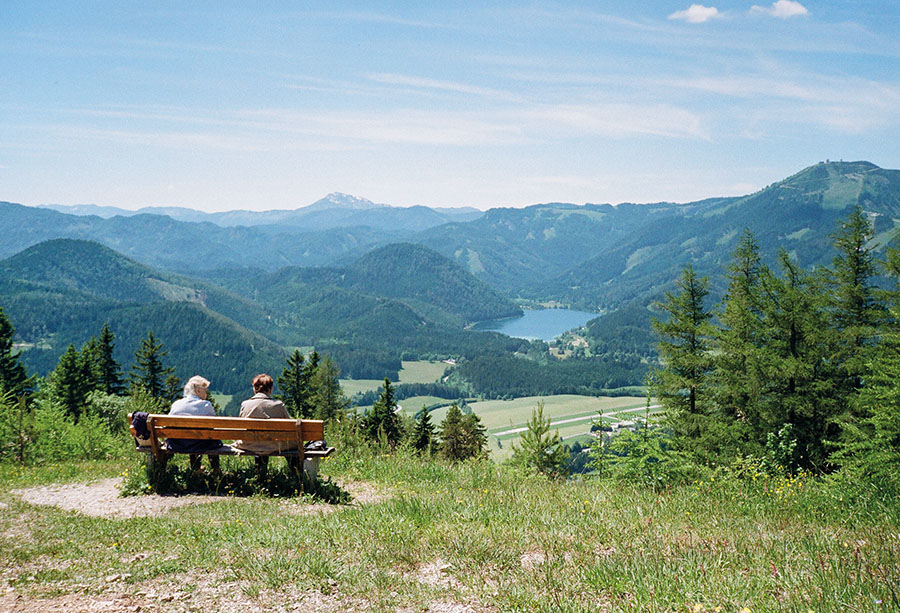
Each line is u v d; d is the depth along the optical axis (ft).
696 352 91.30
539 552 17.49
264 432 26.91
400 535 18.84
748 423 83.71
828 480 26.76
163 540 19.43
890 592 12.17
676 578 14.14
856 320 86.02
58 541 19.60
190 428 27.48
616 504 24.22
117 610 14.02
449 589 14.61
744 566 15.10
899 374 47.39
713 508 23.20
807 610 11.70
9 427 41.81
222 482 28.40
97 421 47.55
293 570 15.99
